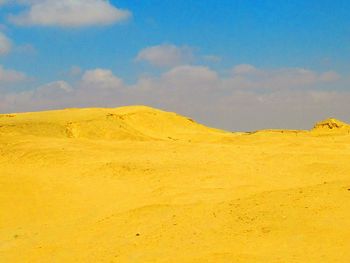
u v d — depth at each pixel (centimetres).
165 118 7694
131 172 3108
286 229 1661
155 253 1614
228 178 2898
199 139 6406
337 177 2855
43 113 7025
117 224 2022
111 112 7250
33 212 2484
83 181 3023
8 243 2025
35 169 3384
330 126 6241
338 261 1403
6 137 4453
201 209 1991
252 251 1527
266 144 4456
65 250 1827
